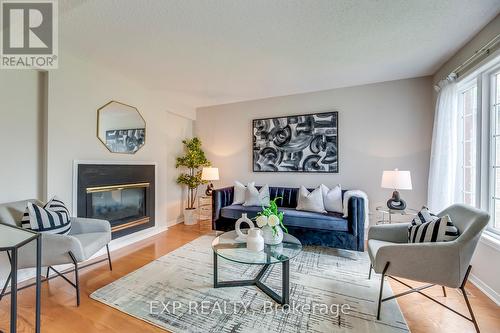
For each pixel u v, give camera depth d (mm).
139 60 2662
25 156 2262
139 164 3375
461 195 2467
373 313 1698
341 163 3619
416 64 2809
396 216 3309
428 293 1951
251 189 3660
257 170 4184
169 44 2307
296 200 3604
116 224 3008
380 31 2086
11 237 1333
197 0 1674
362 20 1923
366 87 3484
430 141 3158
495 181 2020
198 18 1889
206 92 3805
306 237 2930
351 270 2391
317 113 3750
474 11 1805
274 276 2266
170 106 4133
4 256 2033
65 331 1515
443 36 2172
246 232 2420
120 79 3115
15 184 2193
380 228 2160
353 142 3559
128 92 3236
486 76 2088
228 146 4473
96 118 2797
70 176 2527
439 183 2588
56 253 1782
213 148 4602
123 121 3152
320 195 3258
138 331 1518
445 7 1762
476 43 2137
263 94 3939
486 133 2084
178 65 2797
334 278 2221
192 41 2250
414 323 1597
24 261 1760
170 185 4262
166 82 3346
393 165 3346
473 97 2402
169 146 4242
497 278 1819
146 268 2410
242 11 1799
